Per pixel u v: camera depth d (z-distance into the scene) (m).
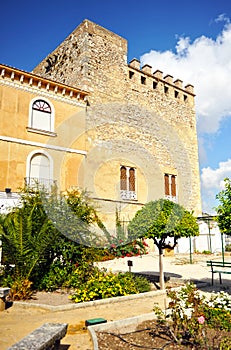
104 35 18.22
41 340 2.44
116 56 18.55
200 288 7.20
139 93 19.45
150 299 5.88
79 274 6.53
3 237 5.97
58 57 19.27
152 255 15.72
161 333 3.68
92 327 3.76
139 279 6.98
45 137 13.33
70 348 3.33
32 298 5.65
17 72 13.09
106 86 17.33
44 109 13.91
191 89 23.97
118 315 4.66
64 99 14.66
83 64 16.81
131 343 3.37
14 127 12.74
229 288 7.20
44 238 6.14
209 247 19.70
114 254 10.84
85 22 17.55
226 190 5.61
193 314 3.70
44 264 6.48
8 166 12.25
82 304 5.16
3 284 5.86
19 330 3.90
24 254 5.98
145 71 20.47
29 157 12.70
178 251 18.95
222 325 3.80
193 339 3.43
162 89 21.42
